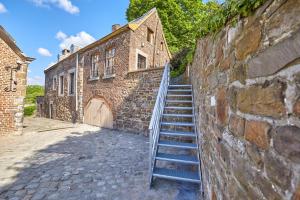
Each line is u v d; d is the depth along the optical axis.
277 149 0.82
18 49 7.69
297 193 0.69
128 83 8.70
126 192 3.11
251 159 1.06
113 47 9.77
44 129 9.19
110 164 4.40
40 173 3.87
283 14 0.81
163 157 3.49
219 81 1.80
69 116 13.01
